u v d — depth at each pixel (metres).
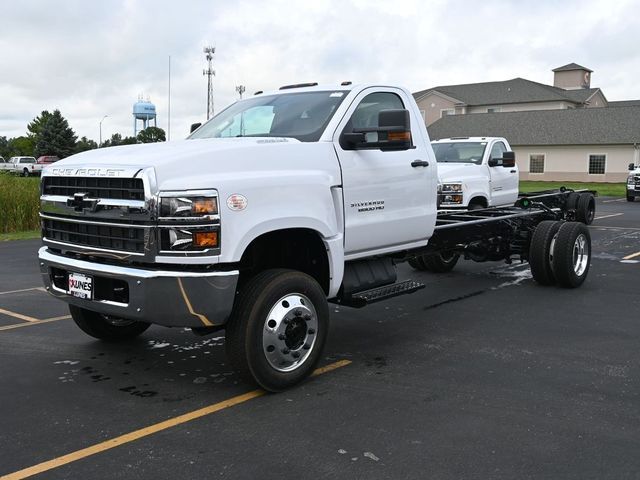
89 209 4.67
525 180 52.06
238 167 4.65
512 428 4.21
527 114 53.47
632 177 28.22
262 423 4.33
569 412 4.48
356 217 5.50
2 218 18.11
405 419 4.38
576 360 5.67
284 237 5.38
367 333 6.66
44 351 6.09
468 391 4.91
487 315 7.40
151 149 4.80
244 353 4.68
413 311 7.64
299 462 3.76
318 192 5.08
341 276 5.36
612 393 4.85
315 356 5.08
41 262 5.27
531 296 8.42
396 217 5.91
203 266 4.42
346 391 4.93
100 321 6.20
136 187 4.38
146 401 4.78
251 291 4.71
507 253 9.22
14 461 3.81
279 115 5.77
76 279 4.92
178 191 4.30
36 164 56.94
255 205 4.60
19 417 4.48
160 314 4.39
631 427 4.22
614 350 5.97
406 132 5.26
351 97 5.63
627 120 48.56
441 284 9.38
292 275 4.87
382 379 5.21
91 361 5.77
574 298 8.26
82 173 4.71
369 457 3.81
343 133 5.46
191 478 3.58
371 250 5.79
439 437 4.08
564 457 3.79
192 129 6.89
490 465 3.70
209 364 5.68
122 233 4.53
